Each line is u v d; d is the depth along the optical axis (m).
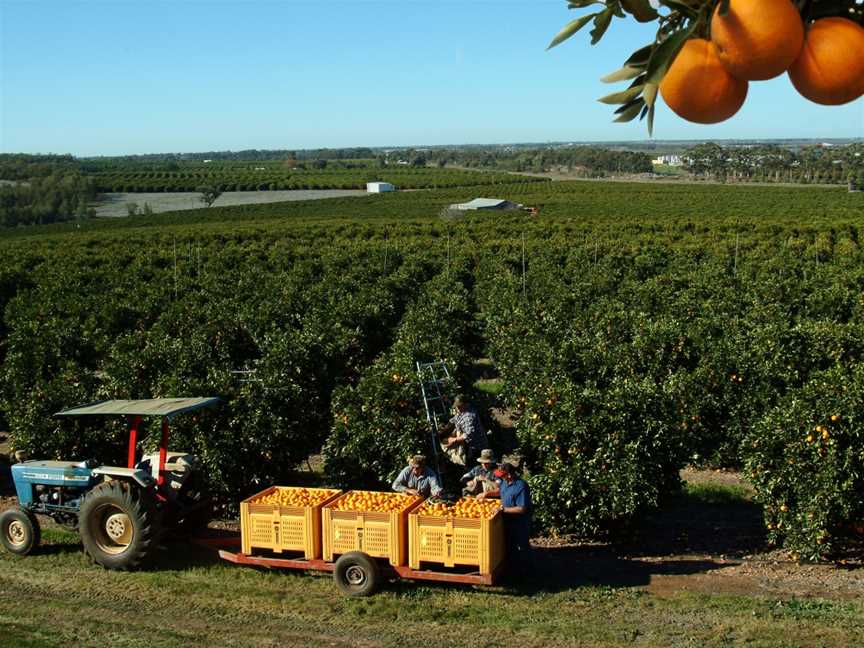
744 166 168.38
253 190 170.88
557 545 12.51
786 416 11.24
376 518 10.30
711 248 48.59
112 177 194.88
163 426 11.49
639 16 1.64
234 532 13.16
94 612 10.10
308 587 10.68
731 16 1.44
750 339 18.38
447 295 29.56
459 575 10.02
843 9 1.60
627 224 66.69
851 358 16.88
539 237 62.50
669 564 11.48
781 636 8.95
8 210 120.88
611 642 8.96
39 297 32.41
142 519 10.99
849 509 10.79
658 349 18.59
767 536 11.73
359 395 14.20
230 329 24.27
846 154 164.88
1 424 20.52
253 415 13.92
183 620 9.84
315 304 29.61
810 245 49.56
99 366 21.36
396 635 9.30
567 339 19.97
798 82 1.56
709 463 16.67
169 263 51.03
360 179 178.62
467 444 12.88
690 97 1.54
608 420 12.03
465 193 132.75
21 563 11.70
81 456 14.60
